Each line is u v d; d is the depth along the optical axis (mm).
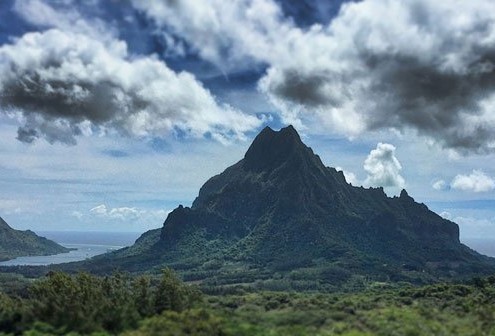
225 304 139750
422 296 153750
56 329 116500
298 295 176125
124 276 179500
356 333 103938
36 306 124062
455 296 150125
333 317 117625
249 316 118875
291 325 111688
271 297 161000
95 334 113062
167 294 130500
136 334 109938
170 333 108438
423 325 108750
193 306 128125
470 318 116750
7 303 132000
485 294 151875
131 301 127250
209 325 110250
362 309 128500
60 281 136000
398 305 136375
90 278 144500
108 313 119438
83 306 121812
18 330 118438
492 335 104562
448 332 104812
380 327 108250
